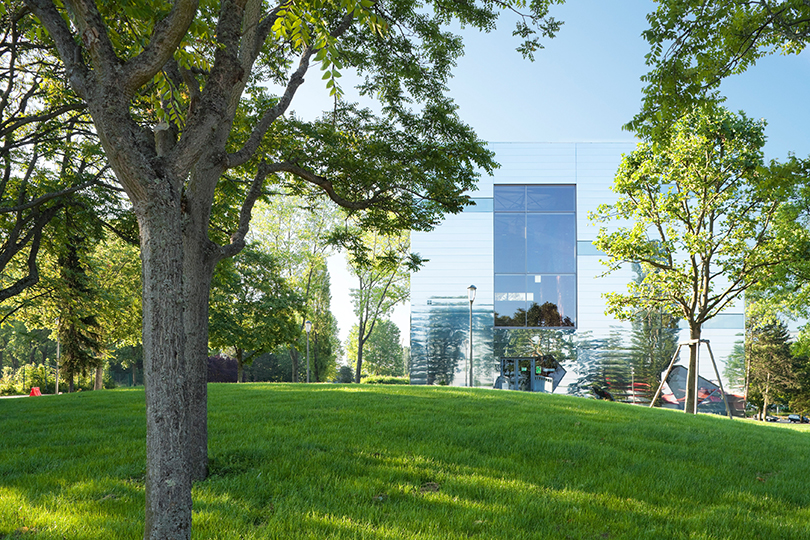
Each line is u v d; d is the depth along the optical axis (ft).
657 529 14.82
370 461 21.21
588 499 17.26
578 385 95.81
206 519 14.19
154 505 9.53
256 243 112.68
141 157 10.12
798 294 65.62
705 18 27.25
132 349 188.34
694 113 59.82
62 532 13.29
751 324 168.55
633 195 70.49
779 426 52.60
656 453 25.18
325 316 155.33
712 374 94.63
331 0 19.60
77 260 78.54
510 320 98.12
